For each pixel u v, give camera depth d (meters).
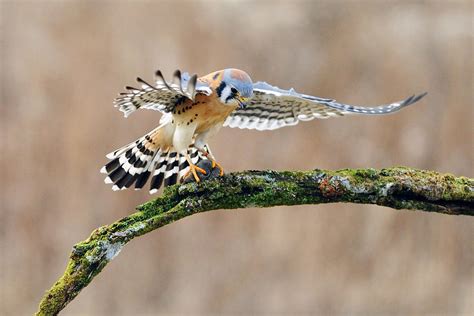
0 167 15.14
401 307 14.93
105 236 5.96
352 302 14.73
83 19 16.69
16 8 16.78
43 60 16.23
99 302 14.31
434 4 19.53
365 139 16.77
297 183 6.09
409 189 6.03
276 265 14.88
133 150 7.71
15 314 14.17
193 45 17.20
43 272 14.63
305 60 18.69
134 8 17.02
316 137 16.33
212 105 7.03
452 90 17.84
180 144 7.12
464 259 15.62
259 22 18.94
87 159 15.13
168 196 6.18
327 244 15.07
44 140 15.34
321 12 19.25
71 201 14.92
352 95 18.12
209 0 18.42
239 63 18.02
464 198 6.04
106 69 16.23
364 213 15.46
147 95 6.76
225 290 14.64
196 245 14.90
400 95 17.86
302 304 14.54
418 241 15.55
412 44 18.62
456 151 17.14
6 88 15.98
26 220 14.86
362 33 18.86
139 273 14.61
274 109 7.78
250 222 15.10
